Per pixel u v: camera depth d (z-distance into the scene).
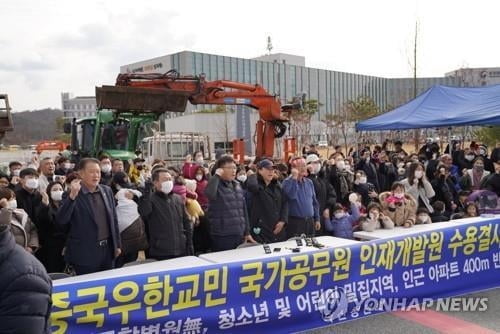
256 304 4.20
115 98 10.12
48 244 5.32
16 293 1.75
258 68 77.44
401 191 6.63
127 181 5.89
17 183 5.70
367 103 52.47
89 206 4.43
